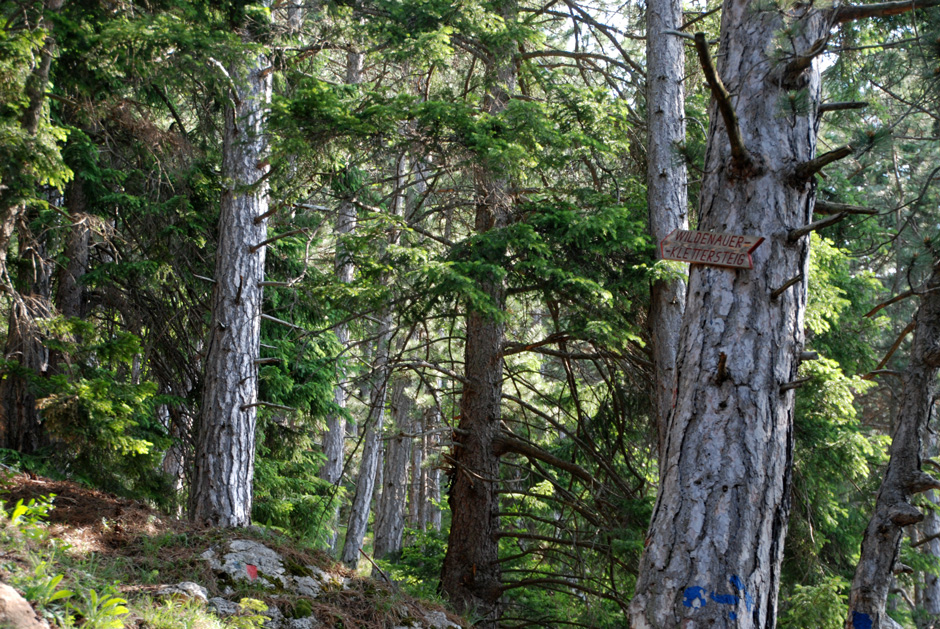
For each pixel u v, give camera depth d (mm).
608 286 8359
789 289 3893
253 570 6059
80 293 9922
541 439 12719
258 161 8609
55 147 6344
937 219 5215
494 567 9234
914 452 5684
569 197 9414
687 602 3520
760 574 3576
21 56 6102
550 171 9273
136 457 8672
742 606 3482
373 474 12234
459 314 8195
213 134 9320
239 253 8391
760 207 3939
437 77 11156
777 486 3717
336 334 13062
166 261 9625
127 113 9117
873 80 4836
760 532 3615
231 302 8297
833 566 11055
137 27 6656
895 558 5617
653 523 3844
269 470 11352
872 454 9656
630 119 9805
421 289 7766
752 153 3988
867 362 11312
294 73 8328
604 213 7871
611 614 10266
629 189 9477
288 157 7570
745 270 3902
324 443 15508
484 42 9062
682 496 3738
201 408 8203
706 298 3971
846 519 11250
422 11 8570
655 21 9031
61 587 4098
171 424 10977
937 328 5727
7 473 6938
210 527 7086
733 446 3697
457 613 8789
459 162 7375
